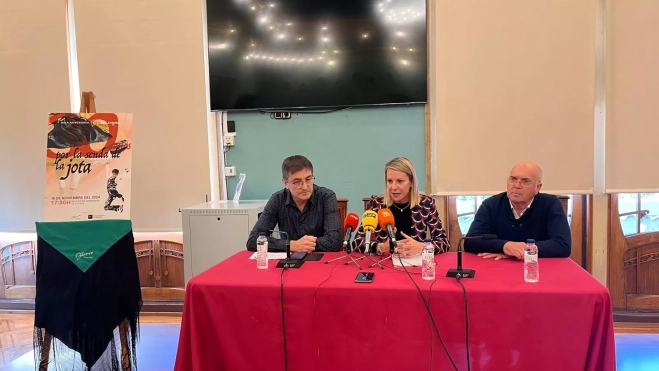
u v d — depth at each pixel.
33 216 3.67
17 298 3.85
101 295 2.26
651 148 3.07
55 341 2.27
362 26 3.28
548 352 1.58
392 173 2.25
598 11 3.07
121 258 2.31
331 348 1.71
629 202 3.23
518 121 3.16
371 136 3.42
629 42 3.04
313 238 2.24
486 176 3.21
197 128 3.48
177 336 3.07
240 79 3.43
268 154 3.54
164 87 3.48
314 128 3.48
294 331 1.73
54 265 2.24
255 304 1.74
